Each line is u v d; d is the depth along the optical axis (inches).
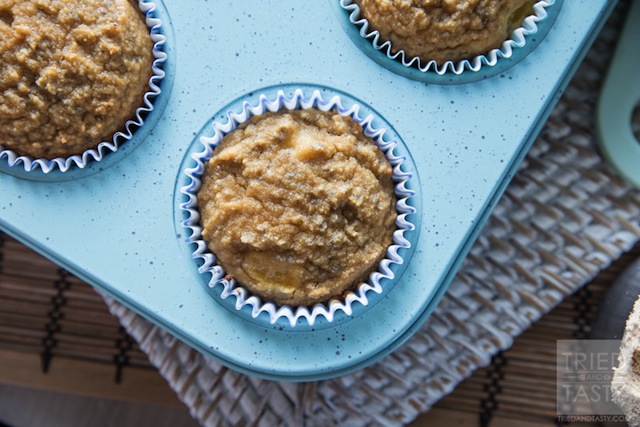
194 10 11.1
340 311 10.9
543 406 12.8
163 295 10.9
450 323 12.5
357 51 11.1
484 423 12.8
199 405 12.4
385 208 10.6
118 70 10.5
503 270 12.6
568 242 12.6
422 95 11.1
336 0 11.1
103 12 10.4
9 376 12.9
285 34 11.1
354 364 11.0
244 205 10.3
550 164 12.7
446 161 11.0
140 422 13.0
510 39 11.1
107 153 11.0
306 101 10.9
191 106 11.1
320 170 10.4
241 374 12.4
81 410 13.0
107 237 10.9
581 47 11.2
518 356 12.9
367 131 10.9
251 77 11.1
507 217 12.6
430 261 11.0
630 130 12.4
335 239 10.3
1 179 10.9
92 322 13.0
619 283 12.4
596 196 12.6
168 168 11.0
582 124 12.7
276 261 10.4
